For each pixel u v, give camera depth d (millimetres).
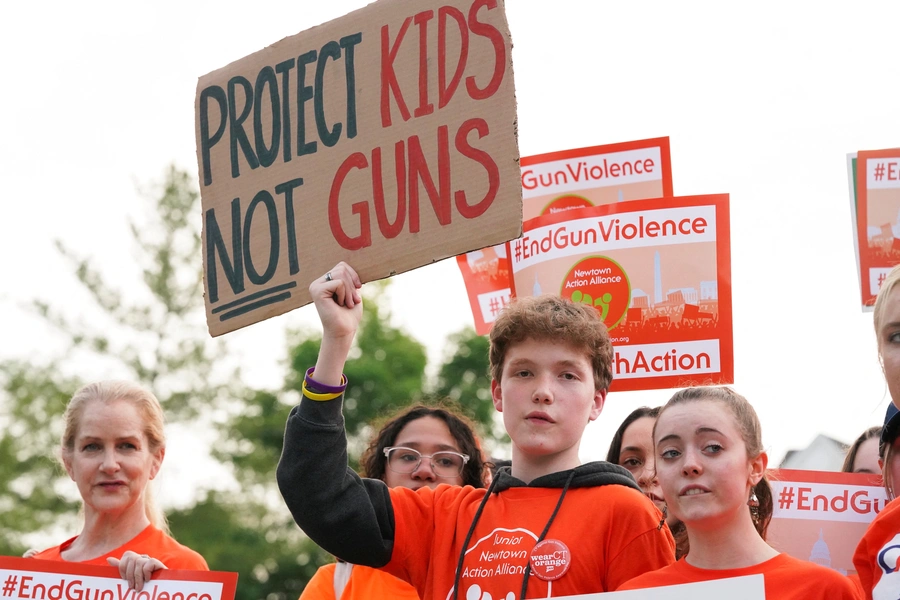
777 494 4906
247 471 27156
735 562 3725
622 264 5742
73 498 27625
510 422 4086
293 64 4566
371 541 4145
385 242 4199
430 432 5707
